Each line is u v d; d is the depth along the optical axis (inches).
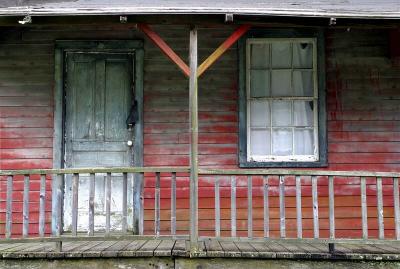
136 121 250.1
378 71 254.5
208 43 255.6
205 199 249.0
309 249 205.6
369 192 250.4
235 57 254.8
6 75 252.1
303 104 255.4
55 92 250.4
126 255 192.9
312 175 196.1
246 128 250.5
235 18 201.9
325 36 255.0
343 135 251.4
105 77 254.7
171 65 254.1
